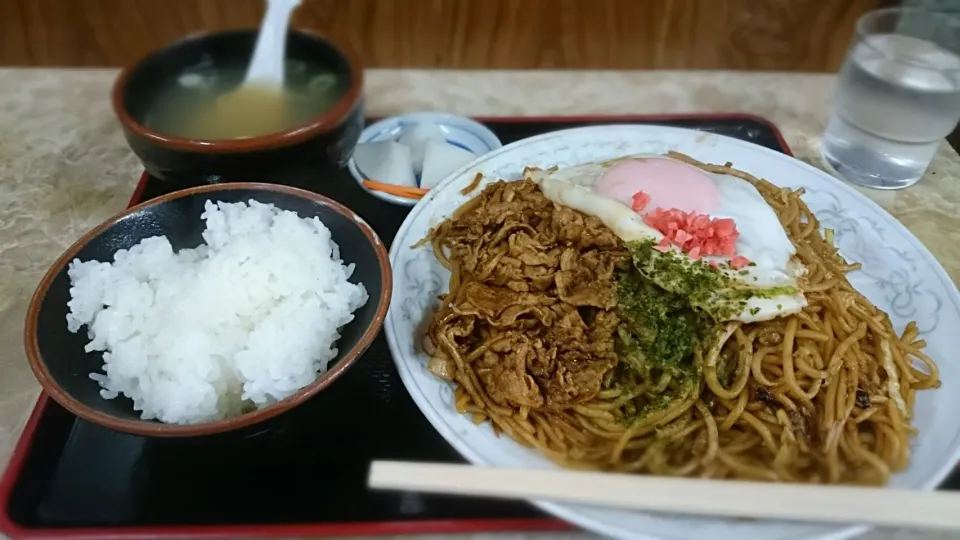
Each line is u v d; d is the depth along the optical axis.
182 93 0.34
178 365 0.24
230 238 0.28
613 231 0.31
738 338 0.29
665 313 0.29
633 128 0.38
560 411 0.29
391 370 0.29
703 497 0.22
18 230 0.36
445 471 0.23
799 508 0.22
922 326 0.30
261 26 0.35
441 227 0.34
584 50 0.47
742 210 0.31
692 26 0.46
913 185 0.40
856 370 0.29
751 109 0.45
